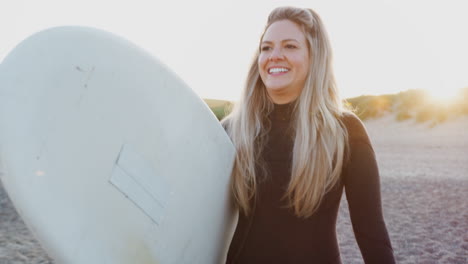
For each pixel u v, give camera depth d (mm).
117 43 1271
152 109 1325
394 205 6582
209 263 1568
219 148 1579
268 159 1601
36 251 4273
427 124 24250
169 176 1352
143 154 1268
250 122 1688
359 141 1530
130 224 1205
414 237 4980
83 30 1197
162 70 1411
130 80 1267
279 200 1539
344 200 7129
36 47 1075
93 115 1136
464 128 21750
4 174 978
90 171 1105
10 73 1018
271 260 1496
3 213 5707
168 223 1339
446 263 4164
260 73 1680
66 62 1104
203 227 1491
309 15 1646
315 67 1628
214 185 1534
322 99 1599
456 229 5254
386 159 12734
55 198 1022
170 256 1356
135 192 1228
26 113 1001
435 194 7281
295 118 1620
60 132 1051
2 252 4211
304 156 1520
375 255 1425
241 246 1563
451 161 11969
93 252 1096
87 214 1087
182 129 1429
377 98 30219
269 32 1652
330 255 1498
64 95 1075
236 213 1719
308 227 1502
